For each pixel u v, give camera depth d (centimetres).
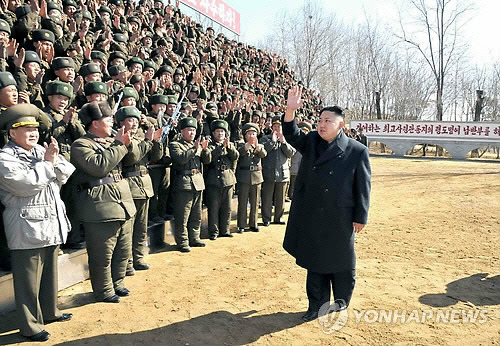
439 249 661
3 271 431
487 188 1349
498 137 2552
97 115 425
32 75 509
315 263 393
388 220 884
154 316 413
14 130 346
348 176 388
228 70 1263
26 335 357
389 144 2805
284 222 863
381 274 542
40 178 340
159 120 618
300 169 415
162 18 1183
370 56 4384
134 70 708
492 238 732
